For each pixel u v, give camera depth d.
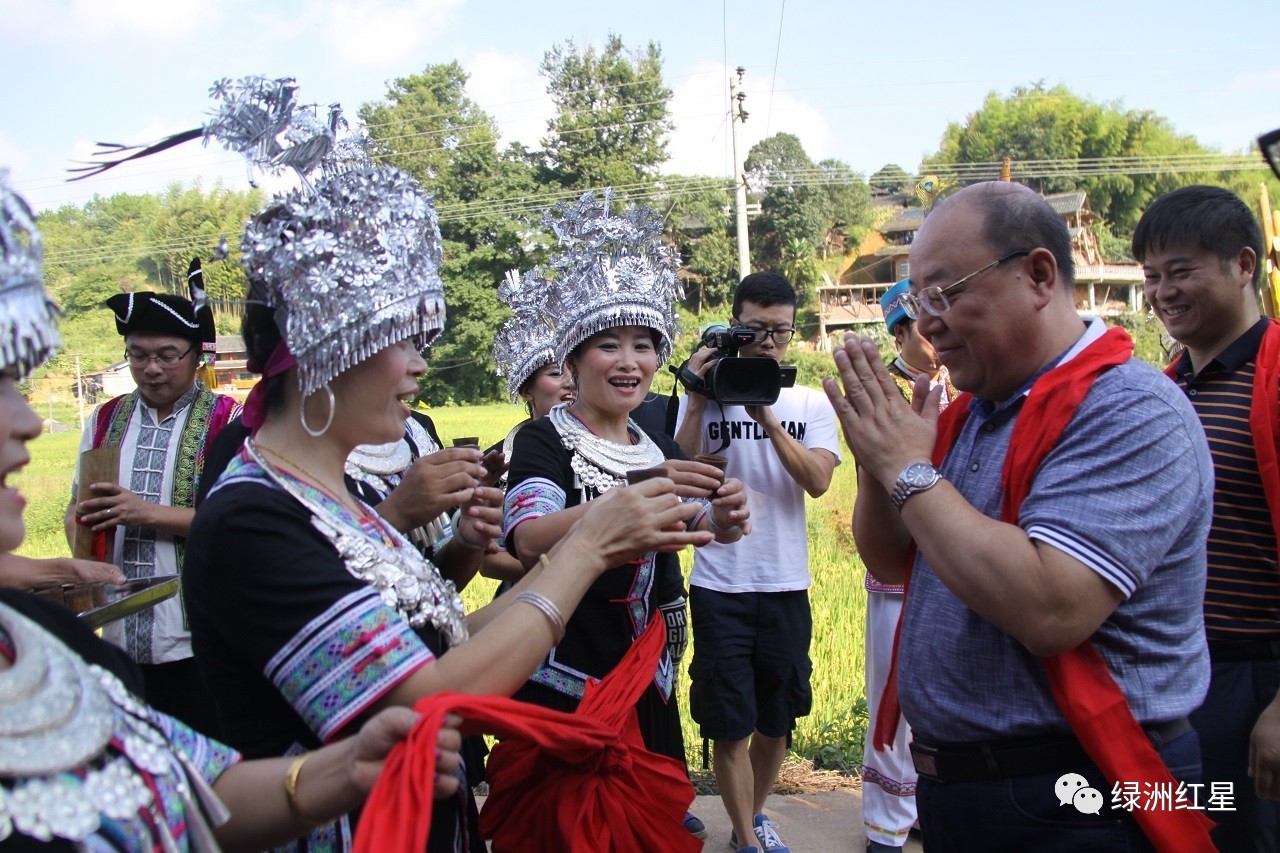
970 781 2.17
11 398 1.27
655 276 3.11
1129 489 1.98
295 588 1.70
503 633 1.83
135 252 32.22
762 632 3.98
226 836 1.55
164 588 2.68
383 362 1.86
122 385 31.47
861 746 5.04
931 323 2.26
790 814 4.42
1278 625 2.87
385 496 2.74
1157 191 55.50
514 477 2.97
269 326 1.88
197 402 3.95
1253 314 3.06
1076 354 2.17
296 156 1.85
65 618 1.43
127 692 1.41
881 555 2.55
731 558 3.97
